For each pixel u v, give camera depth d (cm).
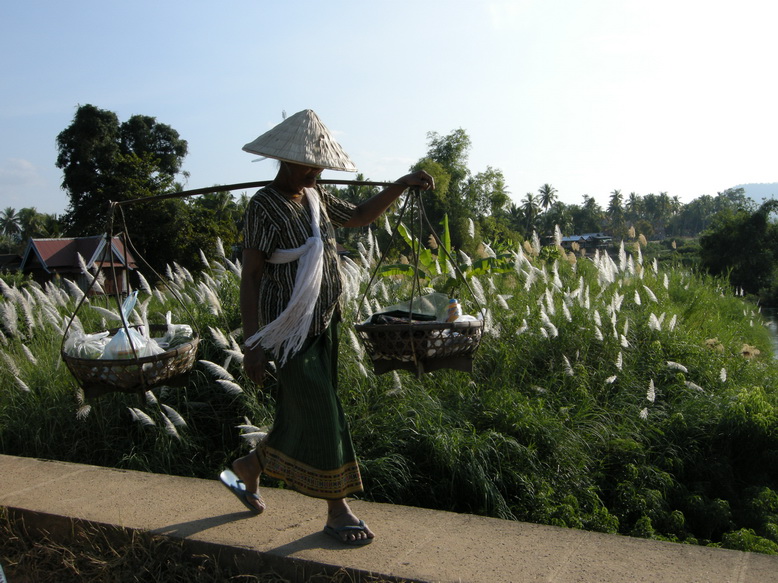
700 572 264
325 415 288
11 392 603
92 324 805
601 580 259
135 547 313
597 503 480
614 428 576
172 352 354
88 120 4216
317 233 292
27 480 399
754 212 4209
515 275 1010
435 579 262
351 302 686
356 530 297
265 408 550
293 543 299
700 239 4506
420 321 356
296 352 284
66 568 315
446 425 521
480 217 4759
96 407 567
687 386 664
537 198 12581
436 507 465
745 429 572
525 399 576
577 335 720
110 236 357
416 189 349
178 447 529
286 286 288
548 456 513
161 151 4875
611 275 934
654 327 751
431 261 912
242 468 323
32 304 792
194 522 326
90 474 408
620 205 16050
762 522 484
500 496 461
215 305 686
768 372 777
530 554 284
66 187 4294
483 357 655
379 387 575
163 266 3859
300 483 292
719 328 967
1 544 344
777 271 4003
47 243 3133
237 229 4306
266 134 296
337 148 300
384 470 465
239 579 289
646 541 296
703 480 548
